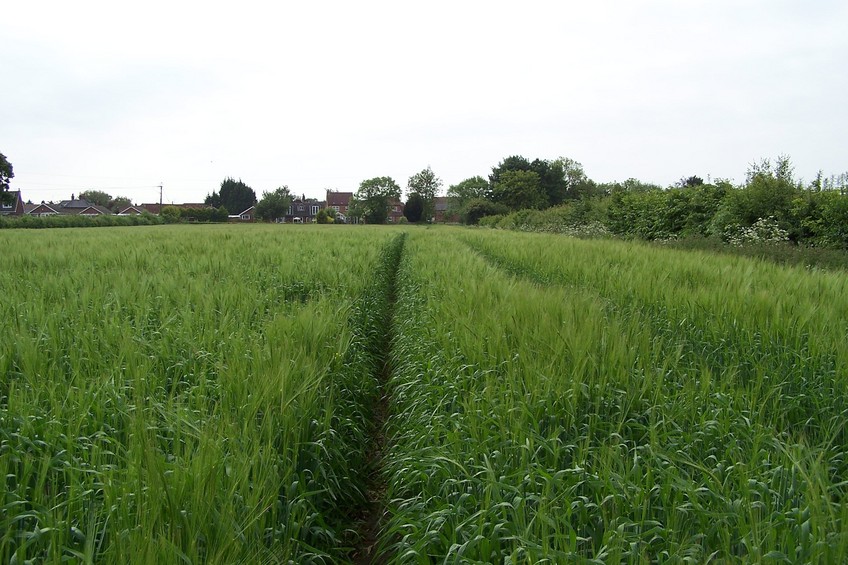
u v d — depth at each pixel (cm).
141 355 502
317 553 341
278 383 433
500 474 360
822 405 484
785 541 271
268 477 325
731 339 623
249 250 1570
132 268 1062
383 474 478
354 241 2111
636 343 512
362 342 770
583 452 356
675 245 2033
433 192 11644
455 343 600
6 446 347
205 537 272
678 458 350
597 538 307
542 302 639
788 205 1903
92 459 337
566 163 9938
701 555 276
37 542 275
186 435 352
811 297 733
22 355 479
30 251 1416
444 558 304
